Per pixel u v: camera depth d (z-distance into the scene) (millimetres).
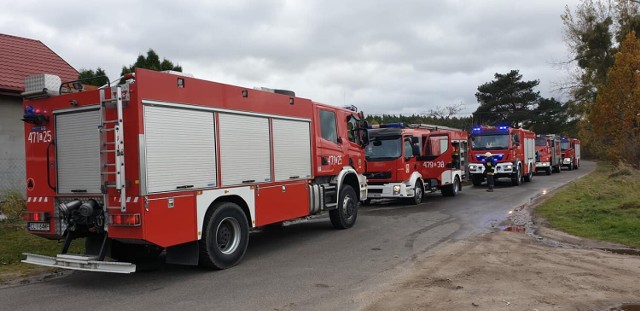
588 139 44844
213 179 7355
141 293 6242
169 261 7234
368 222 12281
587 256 7785
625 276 6488
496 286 6062
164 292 6266
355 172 11570
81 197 6785
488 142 23484
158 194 6379
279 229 11484
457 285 6141
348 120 11578
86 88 8539
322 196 10227
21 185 12875
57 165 6980
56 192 6984
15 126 12898
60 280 7062
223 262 7449
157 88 6441
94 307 5668
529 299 5492
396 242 9414
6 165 12633
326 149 10461
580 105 39500
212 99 7375
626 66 25750
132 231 6199
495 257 7793
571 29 36000
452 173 18969
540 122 63000
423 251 8469
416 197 16375
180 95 6801
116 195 6273
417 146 16875
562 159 38625
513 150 23156
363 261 7793
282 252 8742
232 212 7668
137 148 6137
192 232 6922
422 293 5824
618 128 25984
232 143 7781
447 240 9484
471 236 9891
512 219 12266
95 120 6652
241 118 8008
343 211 11094
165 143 6531
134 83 6152
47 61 15172
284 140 9102
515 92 64000
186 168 6863
